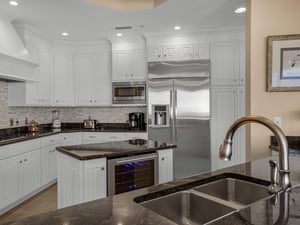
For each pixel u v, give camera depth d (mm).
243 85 4117
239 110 4137
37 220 857
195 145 4254
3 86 3914
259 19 2703
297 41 2602
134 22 3822
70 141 4648
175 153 4312
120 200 1062
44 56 4484
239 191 1437
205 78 4219
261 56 2703
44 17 3555
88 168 2248
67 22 3783
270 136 2703
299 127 2631
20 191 3381
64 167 2529
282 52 2631
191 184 1331
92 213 913
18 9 3250
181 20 3754
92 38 4719
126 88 4773
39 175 3846
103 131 4664
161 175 2766
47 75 4570
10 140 3174
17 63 3508
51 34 4395
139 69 4699
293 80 2617
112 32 4328
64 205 2520
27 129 4398
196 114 4246
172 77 4344
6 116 3986
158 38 4426
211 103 4242
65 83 4914
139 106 4980
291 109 2646
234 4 3172
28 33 3969
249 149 2805
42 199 3621
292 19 2633
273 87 2658
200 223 1231
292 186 1130
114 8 3268
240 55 4125
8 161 3137
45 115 5027
